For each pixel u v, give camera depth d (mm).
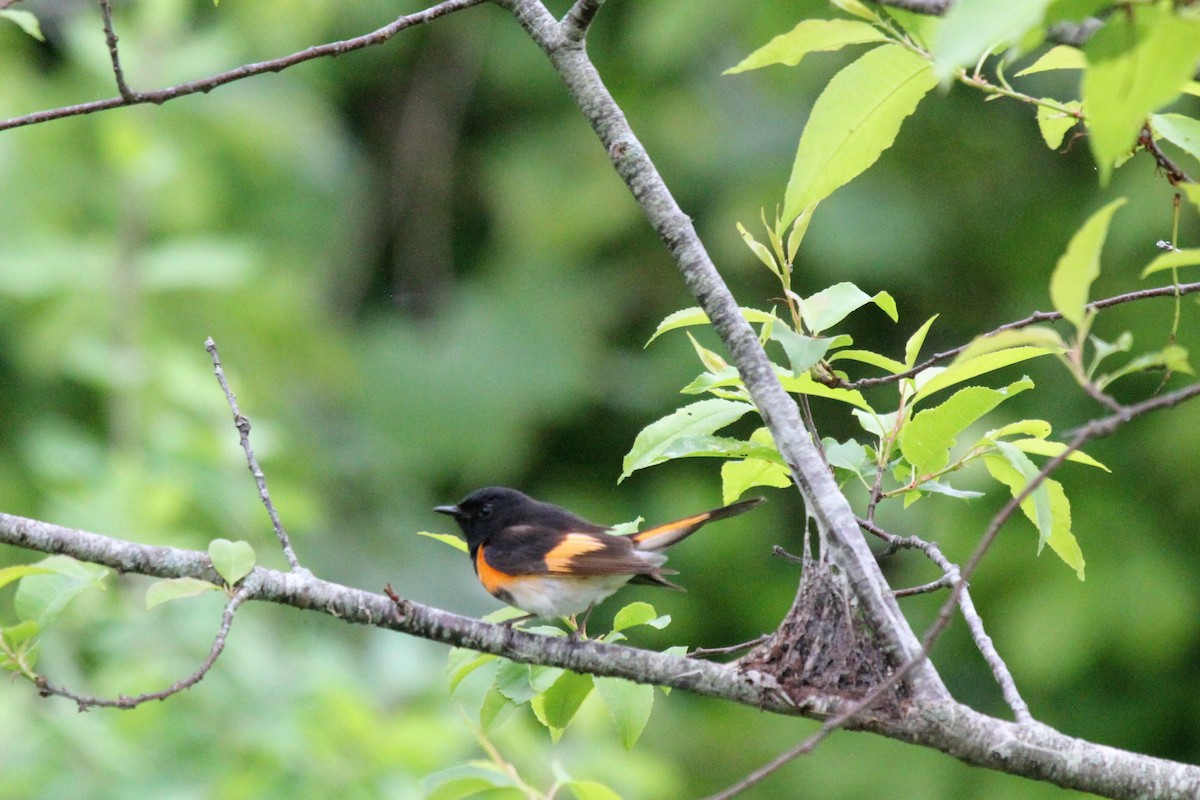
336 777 7898
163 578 4961
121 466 9383
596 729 8773
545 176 16422
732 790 3832
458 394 16156
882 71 4348
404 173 18078
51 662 8227
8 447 12766
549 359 16219
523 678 4969
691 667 4797
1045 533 4648
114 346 11773
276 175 15102
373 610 4988
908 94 4391
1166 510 13281
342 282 17516
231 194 14758
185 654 8375
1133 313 13211
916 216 15023
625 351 16734
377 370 16375
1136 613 12812
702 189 15570
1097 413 13406
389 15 17312
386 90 18219
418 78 18125
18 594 4523
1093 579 12992
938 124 15133
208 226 14031
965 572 3717
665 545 6254
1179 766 4469
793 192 4613
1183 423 12992
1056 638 12852
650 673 4848
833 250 14844
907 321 15461
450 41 18016
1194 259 3689
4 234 12430
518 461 16234
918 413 4953
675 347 16312
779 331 4828
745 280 15234
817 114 4453
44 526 4934
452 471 16203
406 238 18016
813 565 4805
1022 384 4801
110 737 7742
